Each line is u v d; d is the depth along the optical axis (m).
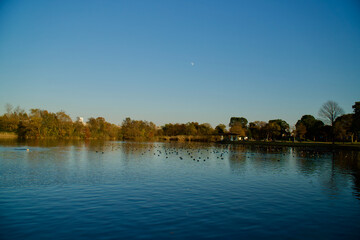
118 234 12.68
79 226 13.63
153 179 27.14
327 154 65.62
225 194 21.09
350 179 29.17
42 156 46.91
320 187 24.64
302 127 130.88
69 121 145.38
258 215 16.03
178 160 46.94
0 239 11.94
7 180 25.03
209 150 78.50
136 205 17.48
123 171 32.12
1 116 129.38
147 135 197.12
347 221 15.34
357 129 91.44
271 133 152.12
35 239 12.00
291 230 13.77
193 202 18.48
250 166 39.72
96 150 66.19
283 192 22.30
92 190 21.53
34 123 128.00
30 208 16.50
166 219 14.90
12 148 64.56
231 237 12.65
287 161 47.84
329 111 94.75
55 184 23.59
